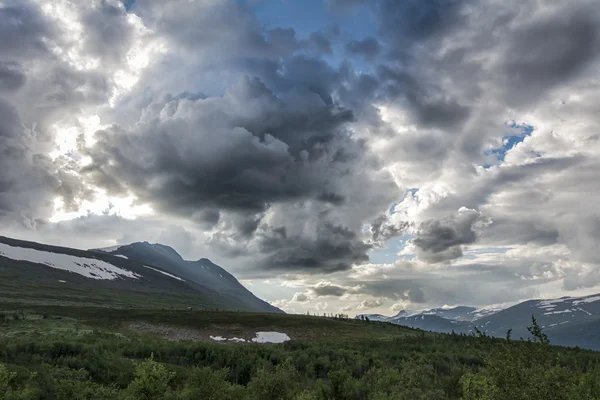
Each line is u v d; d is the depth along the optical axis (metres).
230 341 97.31
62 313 106.62
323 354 72.44
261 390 29.55
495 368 15.52
